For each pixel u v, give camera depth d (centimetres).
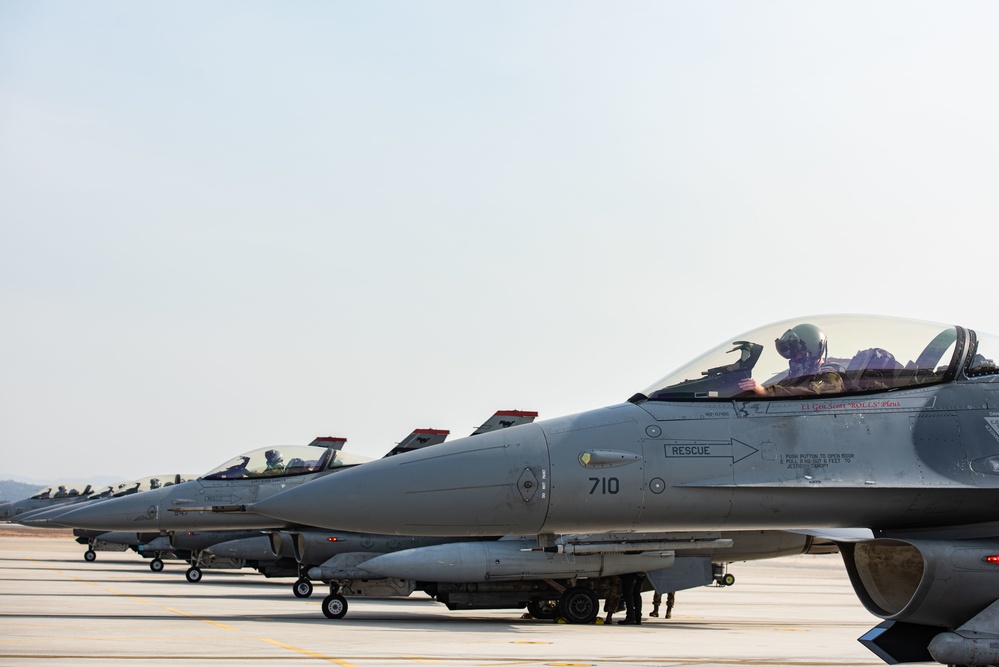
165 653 1973
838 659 2156
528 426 1471
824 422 1452
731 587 6856
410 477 1403
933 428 1465
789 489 1407
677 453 1413
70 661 1817
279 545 4097
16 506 9525
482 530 1413
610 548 3114
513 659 1995
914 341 1538
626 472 1397
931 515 1455
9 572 5822
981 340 1558
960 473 1431
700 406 1469
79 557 8969
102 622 2747
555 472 1391
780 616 3850
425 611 3694
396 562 3156
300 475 4450
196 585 5022
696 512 1409
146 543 6556
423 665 1850
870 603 1469
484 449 1421
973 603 1335
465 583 3244
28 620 2755
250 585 5119
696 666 1930
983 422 1477
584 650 2234
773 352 1522
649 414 1457
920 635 1423
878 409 1471
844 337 1532
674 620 3525
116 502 4397
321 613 3344
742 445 1425
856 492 1420
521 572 3195
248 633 2489
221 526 4447
